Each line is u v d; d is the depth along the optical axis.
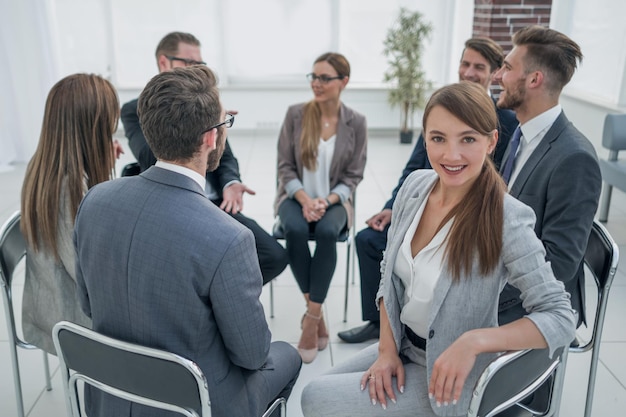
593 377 1.89
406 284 1.48
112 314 1.29
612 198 4.68
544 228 1.78
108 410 1.39
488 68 2.59
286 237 2.59
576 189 1.73
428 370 1.40
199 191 1.28
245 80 6.67
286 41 6.54
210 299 1.23
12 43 5.31
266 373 1.56
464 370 1.21
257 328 1.28
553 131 1.85
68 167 1.69
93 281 1.29
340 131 2.78
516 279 1.29
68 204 1.70
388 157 5.89
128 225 1.23
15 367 1.95
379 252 2.48
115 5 6.24
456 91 1.30
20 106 5.48
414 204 1.52
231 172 2.56
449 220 1.40
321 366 2.49
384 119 6.68
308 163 2.75
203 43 6.42
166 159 1.27
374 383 1.46
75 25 6.21
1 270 1.77
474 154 1.30
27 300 1.85
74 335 1.28
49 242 1.72
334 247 2.53
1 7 5.20
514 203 1.33
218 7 6.32
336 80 2.68
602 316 1.79
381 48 6.63
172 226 1.20
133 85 6.47
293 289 3.18
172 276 1.19
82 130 1.71
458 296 1.35
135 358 1.22
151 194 1.24
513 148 1.99
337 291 3.16
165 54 2.60
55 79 5.51
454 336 1.37
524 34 1.87
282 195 2.83
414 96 6.21
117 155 2.22
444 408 1.37
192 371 1.18
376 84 6.73
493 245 1.29
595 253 1.78
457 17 6.48
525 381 1.31
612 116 4.01
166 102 1.21
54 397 2.27
